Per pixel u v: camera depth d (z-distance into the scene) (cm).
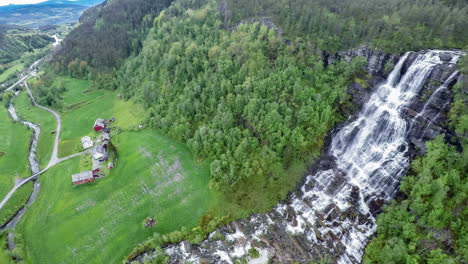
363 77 8394
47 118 13125
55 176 9288
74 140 11294
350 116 8381
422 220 5634
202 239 7162
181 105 10212
